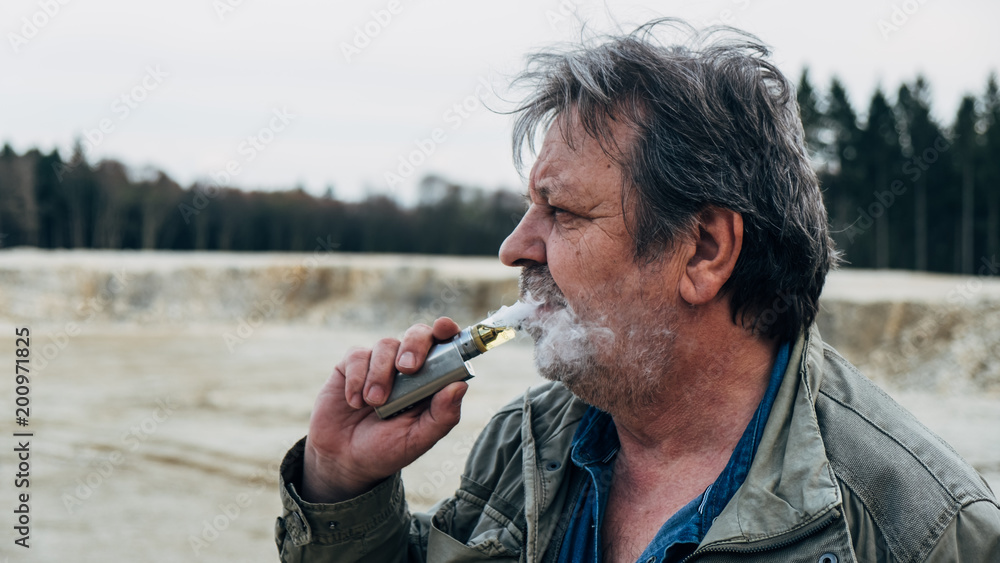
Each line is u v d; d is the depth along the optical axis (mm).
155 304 22188
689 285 1090
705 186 1057
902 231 31719
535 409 1360
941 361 11734
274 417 9203
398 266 23047
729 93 1091
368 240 35375
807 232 1092
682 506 1133
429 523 1466
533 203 1204
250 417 9211
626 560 1152
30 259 24000
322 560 1285
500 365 12367
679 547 1053
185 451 7582
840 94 30141
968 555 905
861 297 13852
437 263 24875
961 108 31922
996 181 30844
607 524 1197
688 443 1161
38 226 33188
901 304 13148
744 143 1076
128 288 22375
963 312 12602
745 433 1092
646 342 1108
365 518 1272
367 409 1275
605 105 1100
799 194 1098
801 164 1120
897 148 30938
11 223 32656
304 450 1337
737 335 1125
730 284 1101
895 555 918
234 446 7773
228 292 22906
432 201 35094
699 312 1113
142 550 4953
